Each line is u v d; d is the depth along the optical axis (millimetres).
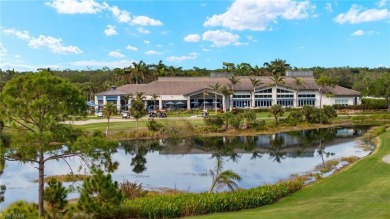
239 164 44500
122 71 154000
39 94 18781
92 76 192250
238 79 129000
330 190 29406
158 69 163875
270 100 123250
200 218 21297
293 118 82562
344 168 39719
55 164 43625
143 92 111312
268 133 72312
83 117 20188
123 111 103438
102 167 22391
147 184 35500
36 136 17938
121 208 22922
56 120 19109
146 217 23391
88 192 21656
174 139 65938
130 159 48531
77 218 21078
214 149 55719
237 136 69000
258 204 26750
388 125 77000
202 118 88312
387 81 110375
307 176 37531
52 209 21062
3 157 17938
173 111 108188
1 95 18391
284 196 29609
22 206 20656
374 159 38844
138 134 66312
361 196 25531
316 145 57656
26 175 38719
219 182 29625
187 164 45031
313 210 21781
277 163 44750
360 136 66000
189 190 33156
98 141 18531
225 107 113000
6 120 18500
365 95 137625
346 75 198500
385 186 27797
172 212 23938
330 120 86875
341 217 19906
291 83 129000
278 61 159375
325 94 123000
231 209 25594
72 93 19141
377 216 19688
